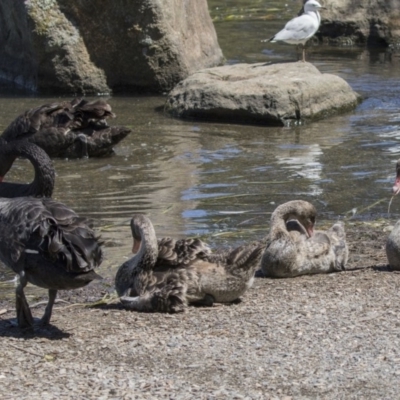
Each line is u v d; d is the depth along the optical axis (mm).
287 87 21266
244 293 10961
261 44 29953
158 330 9609
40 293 11641
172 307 10156
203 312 10219
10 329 9797
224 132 20375
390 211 14984
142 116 22078
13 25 25031
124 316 10164
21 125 18438
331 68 27016
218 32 31609
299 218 12055
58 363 8656
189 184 16359
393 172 17047
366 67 27266
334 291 10938
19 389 7969
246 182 16453
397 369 8367
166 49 24625
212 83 21906
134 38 24438
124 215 14633
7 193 14672
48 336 9516
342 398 7777
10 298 11445
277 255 11609
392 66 27453
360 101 23031
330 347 8945
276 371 8367
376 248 13148
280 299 10664
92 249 8875
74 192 15938
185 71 24938
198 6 26234
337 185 16281
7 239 9203
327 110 21750
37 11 23969
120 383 8109
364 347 8922
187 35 25547
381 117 21578
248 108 21141
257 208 14984
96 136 18312
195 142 19469
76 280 8797
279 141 19484
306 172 17094
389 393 7867
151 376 8289
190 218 14453
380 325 9555
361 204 15281
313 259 11797
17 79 25359
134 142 19516
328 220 14477
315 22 24797
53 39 24094
